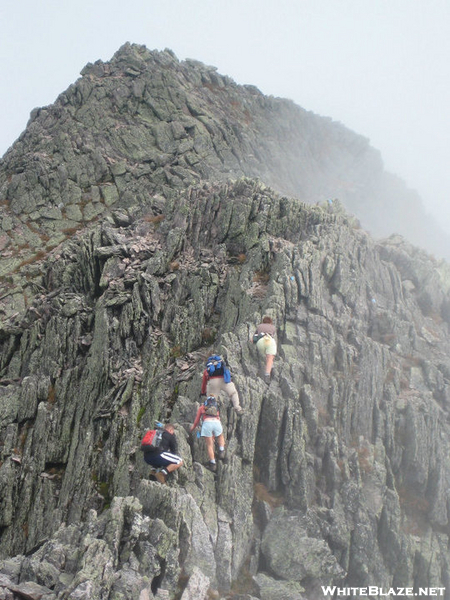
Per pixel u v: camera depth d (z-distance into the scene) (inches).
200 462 759.7
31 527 1032.8
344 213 1476.4
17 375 1328.7
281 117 2536.9
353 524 810.8
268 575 722.8
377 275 1216.2
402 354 1082.7
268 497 793.6
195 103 2201.0
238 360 919.7
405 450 936.9
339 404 931.3
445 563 856.3
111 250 1293.1
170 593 590.6
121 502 628.1
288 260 1101.7
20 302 1605.6
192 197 1364.4
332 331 1010.1
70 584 534.6
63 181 1998.0
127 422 998.4
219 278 1187.3
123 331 1130.0
